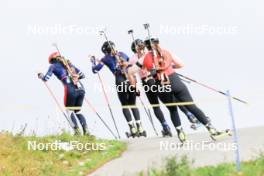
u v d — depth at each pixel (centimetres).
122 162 3228
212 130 3316
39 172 3166
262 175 2559
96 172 3073
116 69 3994
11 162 3244
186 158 2716
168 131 3962
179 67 3369
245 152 2981
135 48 3850
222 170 2625
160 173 2661
